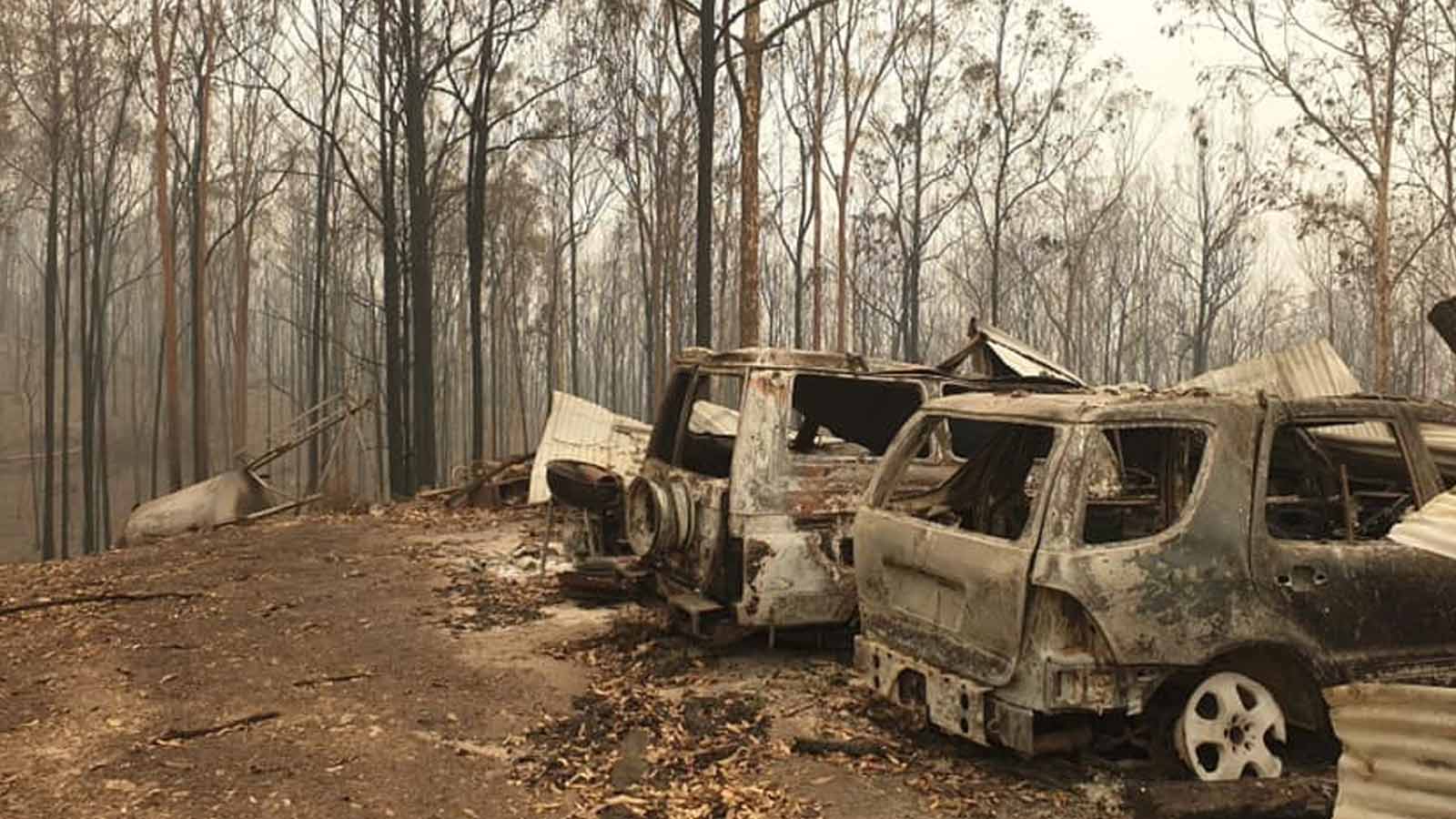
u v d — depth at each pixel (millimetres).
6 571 10820
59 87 33562
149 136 38125
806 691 6145
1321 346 11031
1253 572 4539
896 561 5211
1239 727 4598
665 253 45656
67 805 4551
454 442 61125
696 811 4465
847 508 6703
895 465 5617
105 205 35000
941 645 4898
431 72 24891
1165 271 59406
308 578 10055
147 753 5238
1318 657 4582
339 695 6242
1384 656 4688
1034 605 4438
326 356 42000
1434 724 3252
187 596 9172
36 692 6316
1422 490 4957
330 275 47375
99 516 44812
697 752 5156
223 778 4883
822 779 4801
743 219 17578
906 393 7863
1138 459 6453
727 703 5895
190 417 56156
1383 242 25547
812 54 38125
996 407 5117
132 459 55188
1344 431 5941
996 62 39094
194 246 34062
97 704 6059
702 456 8133
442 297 52406
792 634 6961
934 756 5039
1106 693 4375
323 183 36656
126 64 32938
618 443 14617
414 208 24703
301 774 4930
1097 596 4336
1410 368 44750
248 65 32375
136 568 10773
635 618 7398
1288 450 5758
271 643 7520
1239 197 44562
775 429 6645
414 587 9578
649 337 41469
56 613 8539
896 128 41938
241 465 19125
